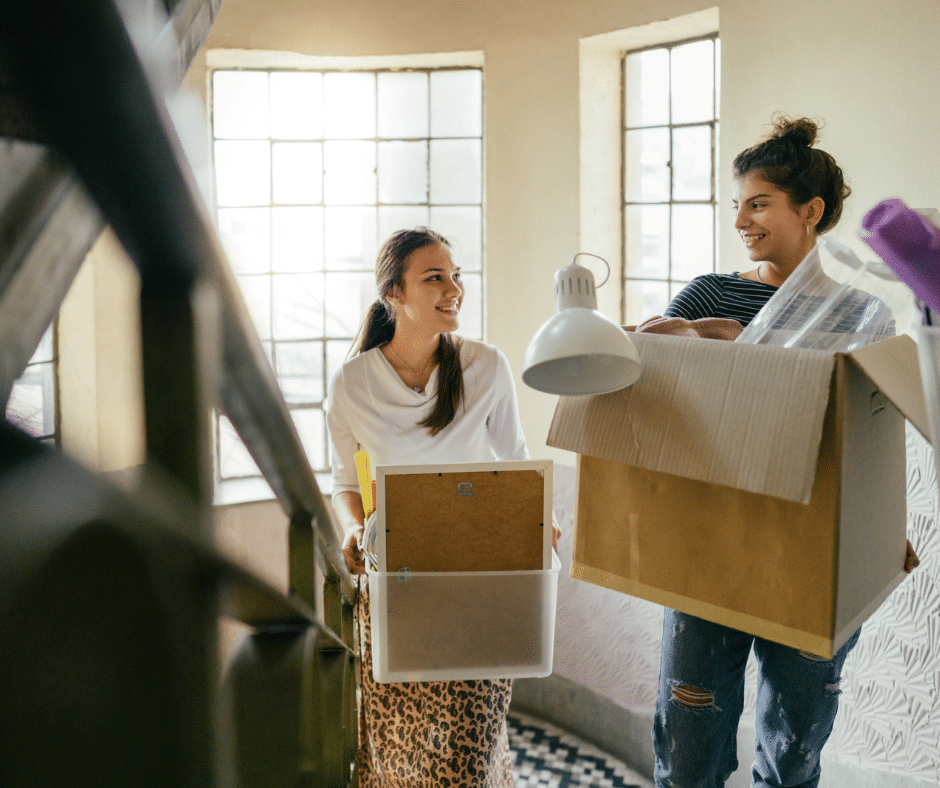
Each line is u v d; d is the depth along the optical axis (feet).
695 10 8.91
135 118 0.89
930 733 7.23
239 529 10.41
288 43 10.75
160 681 1.04
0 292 0.87
